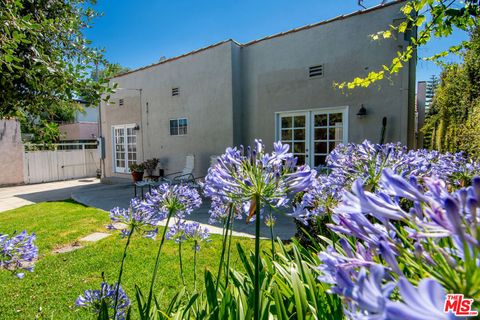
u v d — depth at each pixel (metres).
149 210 1.61
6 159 11.42
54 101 2.40
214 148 7.80
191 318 1.69
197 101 8.14
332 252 0.58
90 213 6.12
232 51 7.27
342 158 1.60
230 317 1.32
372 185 1.41
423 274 0.49
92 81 2.32
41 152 12.55
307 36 6.33
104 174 11.40
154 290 2.79
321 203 1.61
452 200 0.43
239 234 4.36
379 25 5.43
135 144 10.33
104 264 3.46
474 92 4.75
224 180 1.07
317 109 6.24
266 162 1.05
